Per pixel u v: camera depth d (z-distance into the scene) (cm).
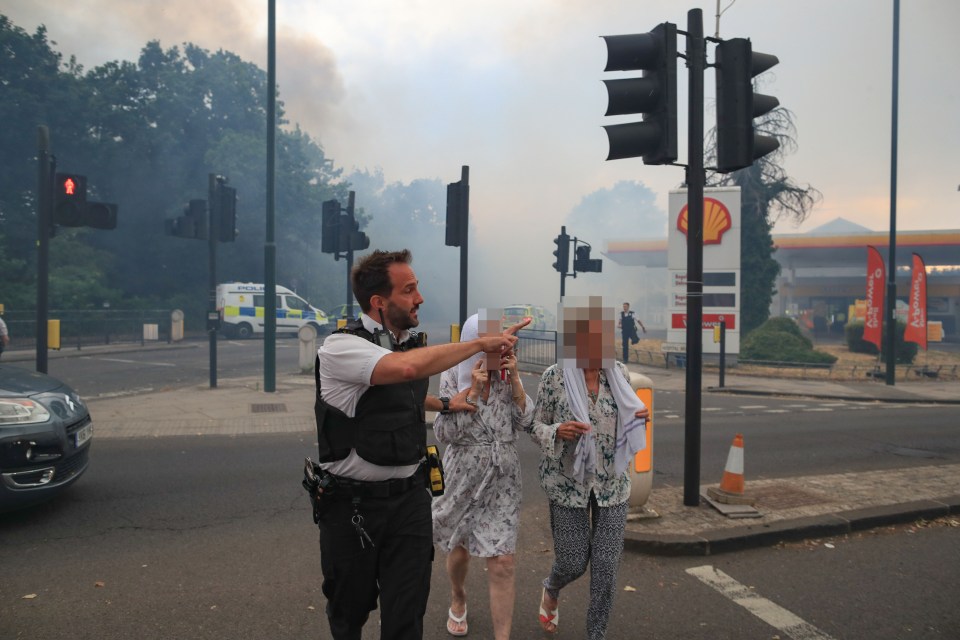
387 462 250
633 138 520
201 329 3475
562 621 378
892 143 1784
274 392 1257
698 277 562
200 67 3944
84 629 352
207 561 451
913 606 405
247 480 657
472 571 449
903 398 1517
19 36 3131
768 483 668
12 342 2336
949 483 672
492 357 328
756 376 1905
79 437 547
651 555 481
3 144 3122
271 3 1231
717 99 551
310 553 468
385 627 254
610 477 329
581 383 329
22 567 434
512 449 340
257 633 351
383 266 261
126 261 3638
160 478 661
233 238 1325
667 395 1499
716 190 1998
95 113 3344
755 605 403
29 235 3142
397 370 236
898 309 3406
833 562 475
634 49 518
